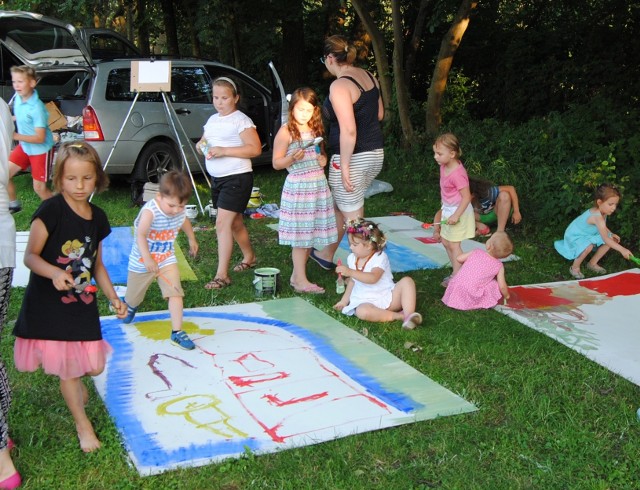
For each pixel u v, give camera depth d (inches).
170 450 127.5
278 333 184.2
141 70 307.4
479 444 133.2
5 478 116.0
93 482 118.7
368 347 176.6
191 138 355.6
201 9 515.5
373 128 212.7
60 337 120.7
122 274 229.6
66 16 495.5
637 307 211.3
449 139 211.8
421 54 569.6
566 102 502.9
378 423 139.2
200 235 280.4
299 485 119.0
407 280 193.9
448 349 176.6
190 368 161.9
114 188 367.9
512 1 565.3
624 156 318.0
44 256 120.6
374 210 335.0
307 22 583.2
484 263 205.3
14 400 142.9
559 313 204.2
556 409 147.2
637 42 513.3
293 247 216.2
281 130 207.5
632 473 126.2
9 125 123.6
